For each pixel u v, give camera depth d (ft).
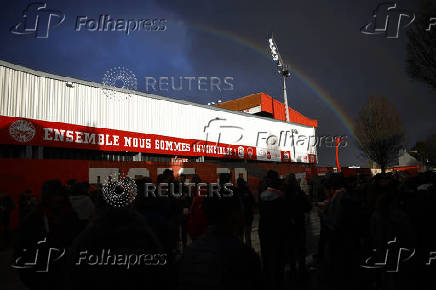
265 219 17.49
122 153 53.78
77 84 50.06
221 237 6.88
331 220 17.31
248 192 25.64
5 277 21.36
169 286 7.21
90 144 48.65
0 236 33.04
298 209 19.97
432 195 15.26
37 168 39.86
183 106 65.98
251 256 6.70
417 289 13.64
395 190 13.17
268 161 84.38
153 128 60.13
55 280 10.05
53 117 46.62
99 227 7.03
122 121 55.47
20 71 43.55
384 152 110.01
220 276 6.40
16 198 37.83
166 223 9.91
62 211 10.85
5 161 37.55
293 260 19.92
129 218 7.32
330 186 19.71
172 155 62.28
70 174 42.68
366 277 16.83
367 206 17.24
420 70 45.57
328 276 18.58
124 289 6.60
